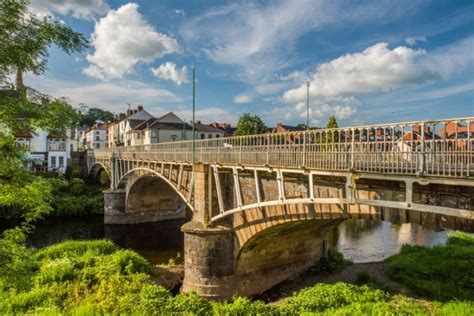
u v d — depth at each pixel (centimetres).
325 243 2242
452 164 835
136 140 7038
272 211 1577
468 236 2731
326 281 1973
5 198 698
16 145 684
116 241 3238
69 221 4019
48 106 723
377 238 3098
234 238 1853
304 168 1244
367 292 1595
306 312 1342
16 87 686
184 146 2411
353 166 1063
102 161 4919
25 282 767
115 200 3981
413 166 931
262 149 1534
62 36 689
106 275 1762
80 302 1438
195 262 1831
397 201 1020
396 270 1970
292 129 6956
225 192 1914
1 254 708
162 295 1509
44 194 752
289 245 2044
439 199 920
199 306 1417
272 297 1862
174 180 2558
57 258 2034
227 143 2112
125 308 1364
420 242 2975
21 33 657
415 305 1468
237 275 1866
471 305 1447
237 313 1369
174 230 3738
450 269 1908
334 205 1259
